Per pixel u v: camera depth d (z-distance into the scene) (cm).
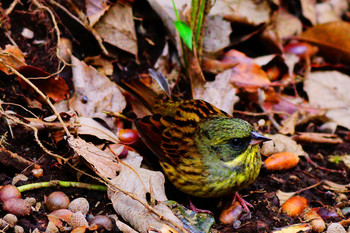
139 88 1022
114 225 822
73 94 1033
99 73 1031
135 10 1160
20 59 999
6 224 764
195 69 1087
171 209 860
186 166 880
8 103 917
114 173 876
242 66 1176
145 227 809
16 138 935
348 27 1258
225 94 1084
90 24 1079
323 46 1297
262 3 1240
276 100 1173
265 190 967
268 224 880
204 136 880
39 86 979
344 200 956
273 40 1247
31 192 854
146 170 898
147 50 1152
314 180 1009
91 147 888
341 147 1116
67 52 1071
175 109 962
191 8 1123
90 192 887
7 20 1057
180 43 1134
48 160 916
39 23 1080
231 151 861
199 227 838
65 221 812
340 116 1178
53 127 924
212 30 1169
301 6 1385
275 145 1040
